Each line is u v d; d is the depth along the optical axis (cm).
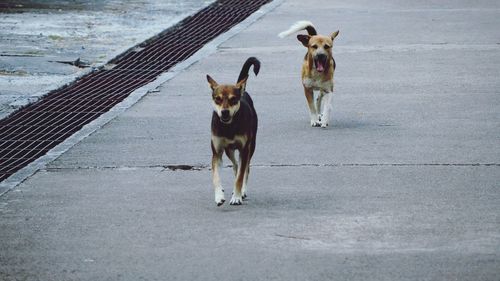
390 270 777
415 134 1262
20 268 803
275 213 938
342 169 1102
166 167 1134
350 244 842
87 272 789
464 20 2220
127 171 1120
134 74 1741
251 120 975
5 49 1880
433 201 970
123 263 809
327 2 2545
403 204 961
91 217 944
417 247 830
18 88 1592
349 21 2227
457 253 813
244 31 2128
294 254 820
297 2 2553
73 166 1148
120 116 1407
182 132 1305
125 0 2589
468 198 978
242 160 970
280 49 1917
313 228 890
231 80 1639
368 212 936
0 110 1452
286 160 1147
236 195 970
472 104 1435
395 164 1117
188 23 2283
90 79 1698
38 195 1030
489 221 901
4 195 1034
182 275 777
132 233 888
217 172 964
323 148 1200
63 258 826
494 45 1916
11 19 2219
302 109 1436
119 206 979
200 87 1599
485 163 1114
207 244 852
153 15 2356
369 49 1891
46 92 1568
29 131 1366
